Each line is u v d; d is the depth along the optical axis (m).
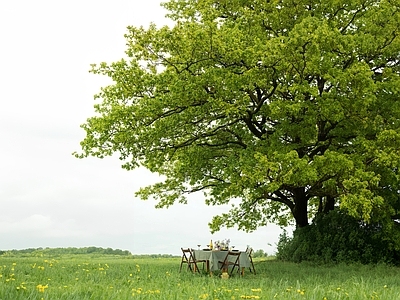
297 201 23.95
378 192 20.78
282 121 19.59
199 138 21.09
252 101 20.73
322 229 23.11
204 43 17.19
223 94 17.70
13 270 13.70
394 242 21.44
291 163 16.95
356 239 21.84
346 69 18.14
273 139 19.53
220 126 20.73
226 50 17.39
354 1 20.55
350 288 10.98
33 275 13.41
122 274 14.77
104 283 12.01
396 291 10.45
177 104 18.14
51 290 8.84
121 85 18.64
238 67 17.89
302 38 17.28
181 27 17.97
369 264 19.91
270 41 17.77
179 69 17.98
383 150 18.67
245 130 22.02
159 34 17.81
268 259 26.36
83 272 14.84
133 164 19.55
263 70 17.88
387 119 19.83
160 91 18.42
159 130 18.34
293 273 16.70
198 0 22.50
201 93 17.75
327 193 21.72
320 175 18.11
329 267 19.77
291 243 23.44
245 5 21.55
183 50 17.58
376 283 12.47
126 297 8.03
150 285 11.75
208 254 16.97
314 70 17.53
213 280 12.75
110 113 18.41
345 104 18.17
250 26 20.64
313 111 18.20
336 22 20.64
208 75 17.28
